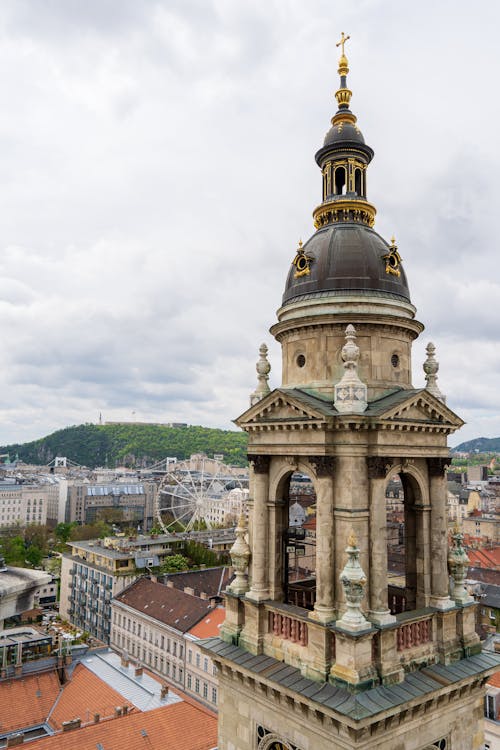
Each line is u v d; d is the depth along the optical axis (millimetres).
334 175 38094
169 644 126500
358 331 33344
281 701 28766
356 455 29641
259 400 35250
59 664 93812
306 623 29891
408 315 34750
